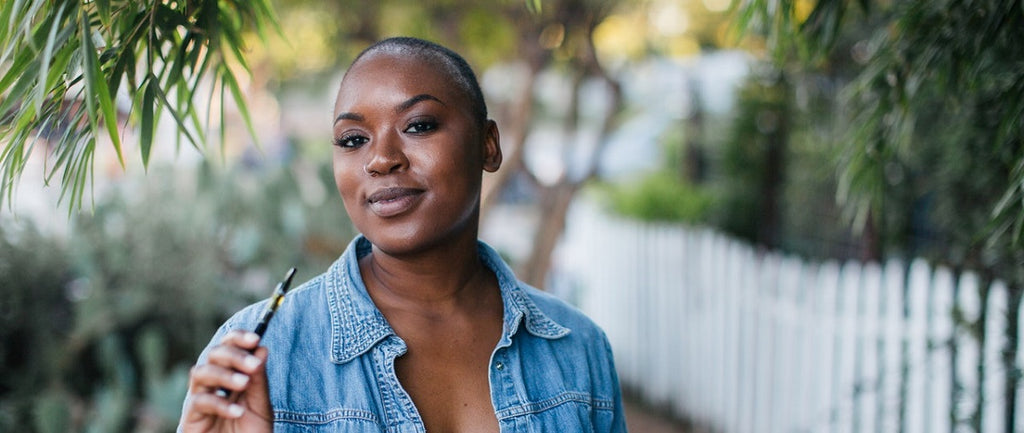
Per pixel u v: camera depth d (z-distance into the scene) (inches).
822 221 257.9
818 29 87.0
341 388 55.5
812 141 247.0
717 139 288.8
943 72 82.6
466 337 59.7
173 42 61.6
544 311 66.7
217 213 164.9
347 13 218.4
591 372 65.4
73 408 146.8
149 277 158.2
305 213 174.4
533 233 231.5
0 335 147.1
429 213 54.7
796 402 170.6
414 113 54.4
